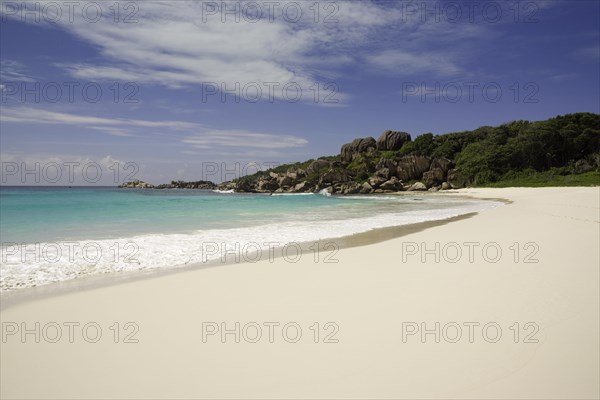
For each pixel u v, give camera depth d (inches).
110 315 200.1
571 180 2596.0
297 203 1443.2
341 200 1744.6
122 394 126.9
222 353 155.3
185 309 207.8
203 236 498.3
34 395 126.5
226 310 205.5
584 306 198.1
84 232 526.6
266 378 135.3
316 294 231.9
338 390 126.8
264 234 522.3
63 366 146.2
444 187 3063.5
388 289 239.6
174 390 128.9
